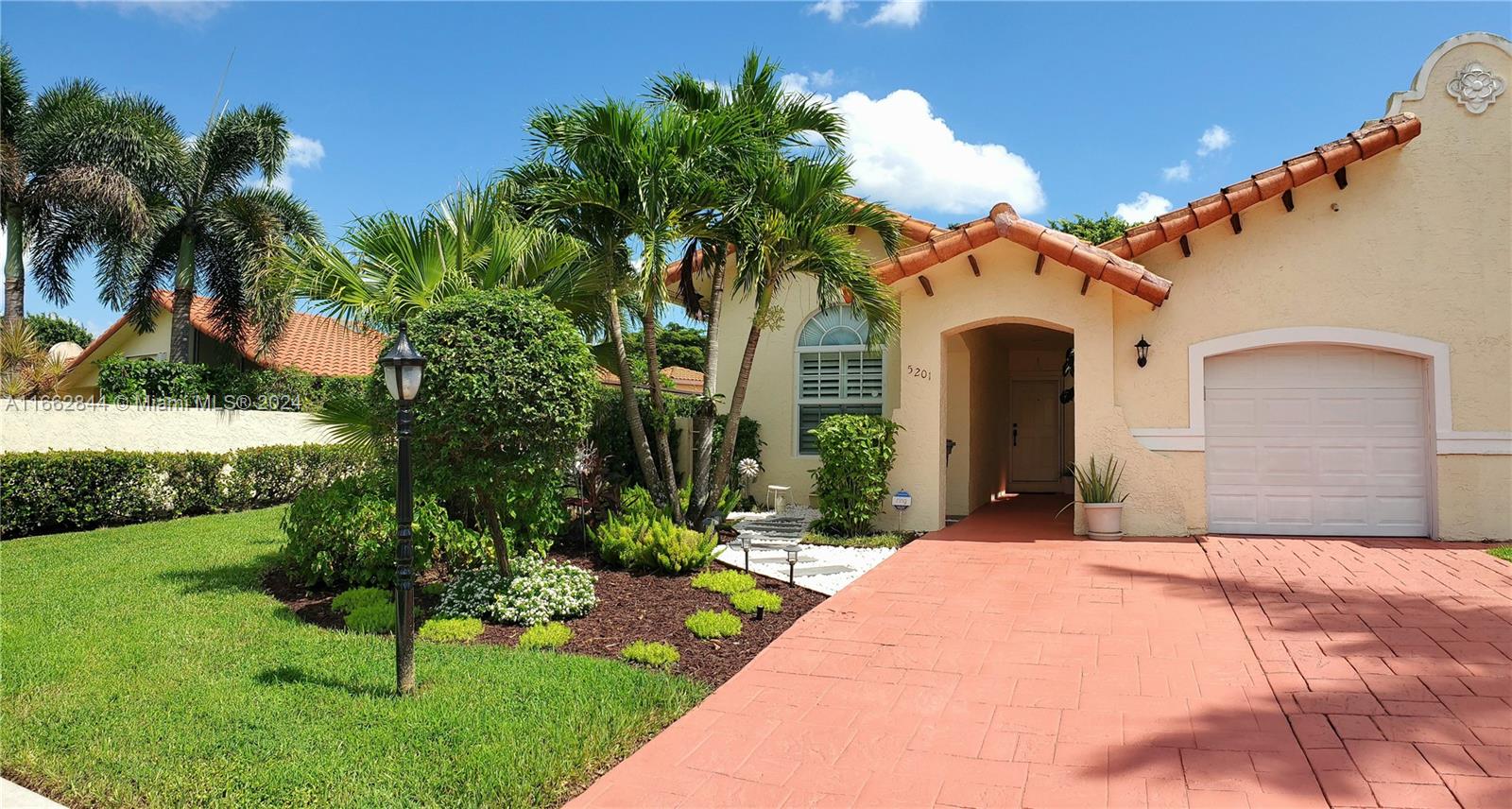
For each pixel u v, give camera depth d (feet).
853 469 38.65
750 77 39.19
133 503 42.57
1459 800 12.40
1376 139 34.12
